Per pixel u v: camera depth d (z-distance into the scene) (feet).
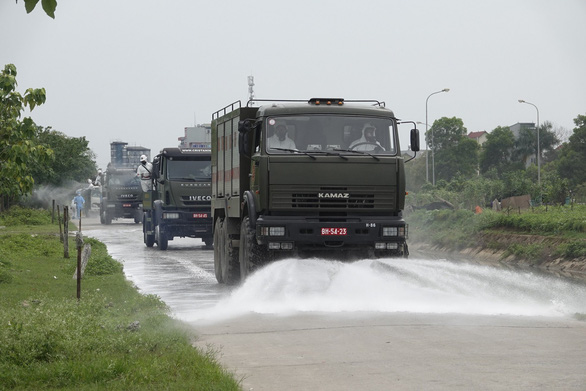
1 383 45.34
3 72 93.56
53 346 52.11
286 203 94.02
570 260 156.35
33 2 35.96
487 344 56.75
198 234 188.14
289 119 95.09
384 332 62.64
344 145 95.45
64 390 43.88
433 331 62.80
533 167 624.59
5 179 96.02
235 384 43.88
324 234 93.40
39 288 93.30
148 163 205.46
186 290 104.58
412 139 97.66
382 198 95.71
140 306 78.02
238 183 103.96
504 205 287.48
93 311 70.74
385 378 46.62
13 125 93.15
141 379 44.96
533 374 46.91
